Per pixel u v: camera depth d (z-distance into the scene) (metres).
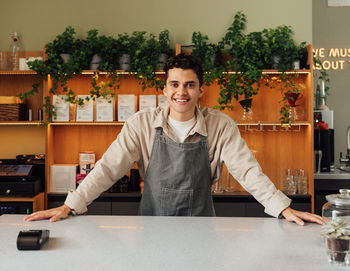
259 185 1.71
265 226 1.45
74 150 3.80
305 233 1.35
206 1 3.70
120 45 3.53
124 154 1.91
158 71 3.45
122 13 3.74
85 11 3.75
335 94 4.69
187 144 1.92
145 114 2.00
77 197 1.67
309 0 3.62
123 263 1.05
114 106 3.59
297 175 3.50
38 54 3.73
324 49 4.70
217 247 1.19
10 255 1.13
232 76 3.41
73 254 1.13
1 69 3.63
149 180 1.99
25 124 3.79
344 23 4.69
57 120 3.53
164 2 3.72
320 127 3.61
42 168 3.55
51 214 1.57
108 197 3.42
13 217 1.60
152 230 1.39
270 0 3.65
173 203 1.97
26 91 3.80
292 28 3.64
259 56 3.39
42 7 3.76
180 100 1.78
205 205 2.02
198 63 1.78
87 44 3.48
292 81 3.59
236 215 3.37
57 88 3.76
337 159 4.70
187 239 1.28
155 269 1.01
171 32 3.71
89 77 3.75
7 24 3.77
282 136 3.72
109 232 1.36
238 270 1.00
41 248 1.18
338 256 1.04
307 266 1.03
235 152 1.89
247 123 3.44
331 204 1.21
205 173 1.99
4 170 3.41
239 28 3.61
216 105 3.70
